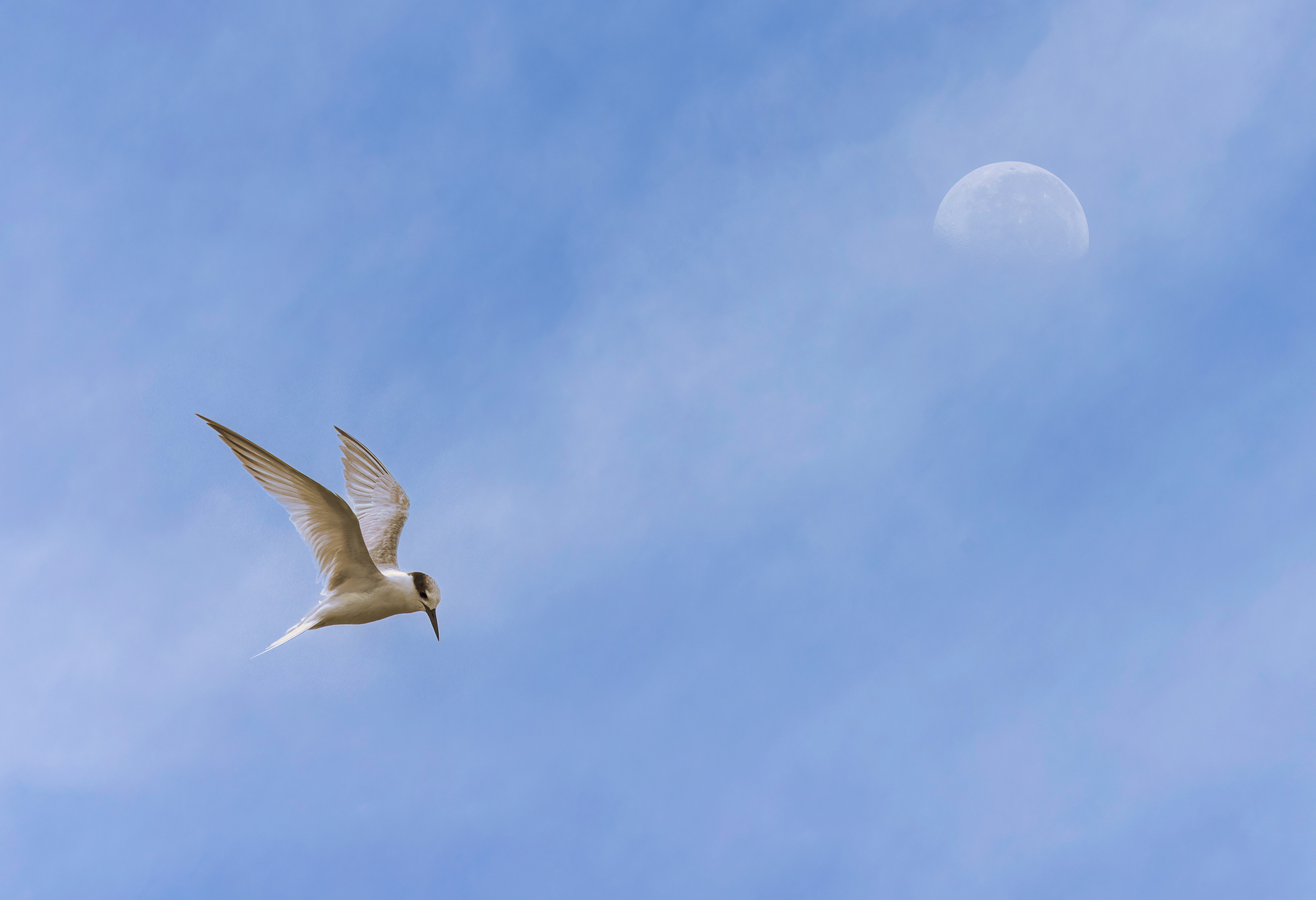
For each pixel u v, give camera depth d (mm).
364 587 10938
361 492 12758
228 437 10016
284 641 10453
